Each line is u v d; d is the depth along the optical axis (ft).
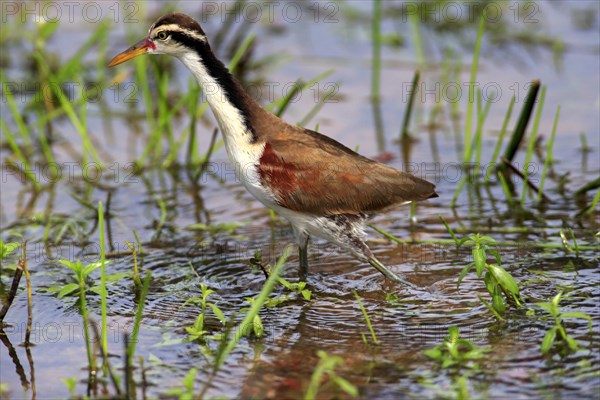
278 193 35.68
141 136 53.26
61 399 28.60
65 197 46.62
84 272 30.55
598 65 57.57
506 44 60.95
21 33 61.82
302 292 33.78
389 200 35.70
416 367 29.40
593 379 27.99
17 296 36.09
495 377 28.40
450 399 27.32
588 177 46.32
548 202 43.91
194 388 28.71
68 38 62.28
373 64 56.80
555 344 30.19
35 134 53.31
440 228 41.57
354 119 53.88
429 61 59.72
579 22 62.69
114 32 63.26
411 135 52.03
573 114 52.75
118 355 31.09
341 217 35.83
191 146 49.03
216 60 36.83
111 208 45.29
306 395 27.73
